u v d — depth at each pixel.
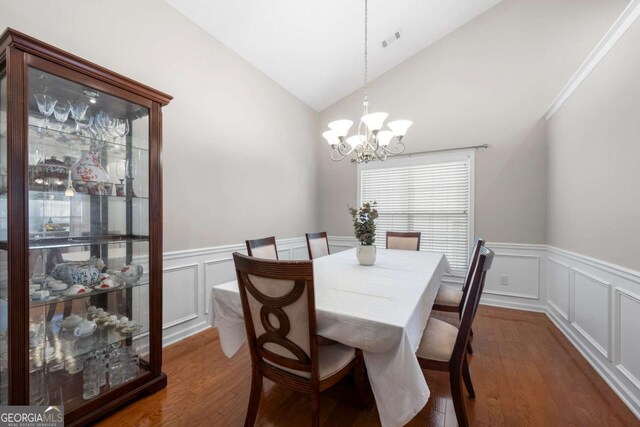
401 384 1.12
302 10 2.77
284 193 3.90
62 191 1.56
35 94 1.42
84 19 1.90
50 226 1.50
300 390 1.26
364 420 1.54
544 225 3.21
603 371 1.94
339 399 1.72
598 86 2.05
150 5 2.28
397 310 1.29
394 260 2.60
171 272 2.46
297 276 1.10
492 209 3.45
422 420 1.54
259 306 1.27
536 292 3.25
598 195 2.05
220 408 1.65
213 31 2.76
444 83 3.70
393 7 3.04
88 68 1.46
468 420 1.53
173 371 2.04
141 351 1.82
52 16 1.75
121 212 1.85
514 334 2.66
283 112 3.87
